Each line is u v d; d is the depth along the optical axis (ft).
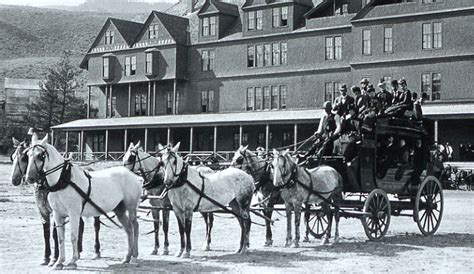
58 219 49.08
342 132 68.44
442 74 187.62
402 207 73.31
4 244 63.52
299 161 70.64
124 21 272.92
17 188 164.66
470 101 183.11
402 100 74.23
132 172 56.03
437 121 173.58
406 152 74.13
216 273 47.26
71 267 48.49
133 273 46.78
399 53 195.00
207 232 61.00
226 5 247.09
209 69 244.63
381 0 200.95
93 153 253.85
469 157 180.04
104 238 70.03
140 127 238.48
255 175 67.77
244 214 59.31
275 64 226.99
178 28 253.24
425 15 190.49
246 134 229.45
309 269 49.65
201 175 56.80
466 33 184.34
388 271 49.14
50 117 347.36
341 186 67.00
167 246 58.29
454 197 138.72
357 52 202.49
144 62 255.70
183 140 247.91
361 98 69.82
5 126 359.66
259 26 231.71
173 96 250.98
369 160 67.56
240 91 235.81
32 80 388.78
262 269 49.37
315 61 216.95
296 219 63.16
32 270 48.06
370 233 67.10
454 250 61.16
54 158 48.42
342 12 215.10
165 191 56.75
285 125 219.41
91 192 49.52
